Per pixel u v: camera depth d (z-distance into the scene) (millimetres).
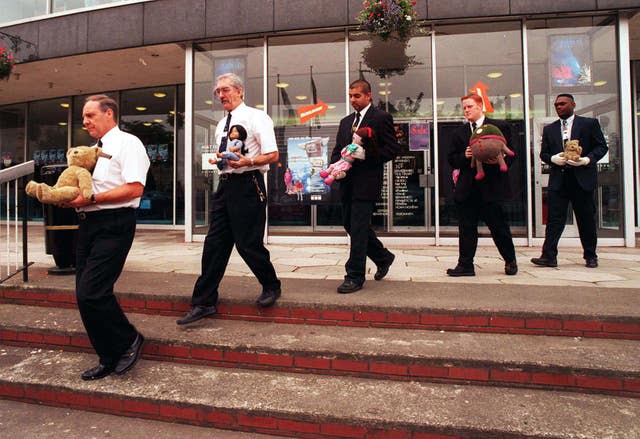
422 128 7352
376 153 3465
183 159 10883
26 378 2809
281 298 3336
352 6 7000
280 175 7594
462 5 6785
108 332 2719
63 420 2574
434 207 7305
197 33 7512
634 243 6766
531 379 2553
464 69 7211
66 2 8445
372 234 3842
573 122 4688
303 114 7559
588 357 2611
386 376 2707
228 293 3510
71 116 11789
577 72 6984
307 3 7121
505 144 3906
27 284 3941
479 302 3186
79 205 2646
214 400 2482
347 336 3016
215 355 2924
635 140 9320
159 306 3533
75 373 2869
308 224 7500
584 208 4633
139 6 7781
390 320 3143
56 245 4414
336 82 7484
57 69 9289
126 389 2633
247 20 7312
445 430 2184
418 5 6859
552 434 2100
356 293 3479
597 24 6934
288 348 2822
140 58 8594
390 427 2238
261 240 3199
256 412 2389
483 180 4004
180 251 6438
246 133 3133
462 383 2627
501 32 7121
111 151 2744
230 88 3189
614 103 6918
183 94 10750
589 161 4473
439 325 3082
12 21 8594
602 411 2309
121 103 11172
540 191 7031
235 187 3088
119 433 2434
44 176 4375
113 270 2725
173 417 2510
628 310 2959
